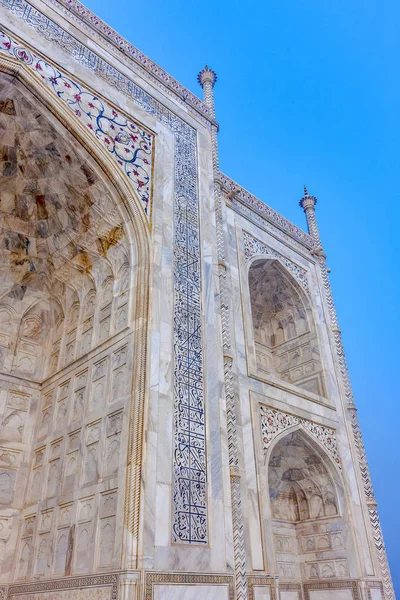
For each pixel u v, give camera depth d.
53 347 14.51
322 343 19.22
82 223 13.39
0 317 14.41
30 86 11.48
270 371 19.67
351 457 16.91
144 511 8.59
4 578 11.05
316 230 23.25
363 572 14.59
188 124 16.17
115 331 11.64
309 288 20.47
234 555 10.27
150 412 9.73
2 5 11.94
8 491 12.20
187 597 8.49
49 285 15.27
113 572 8.11
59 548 9.97
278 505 16.44
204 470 10.37
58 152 12.45
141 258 11.80
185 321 11.92
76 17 13.95
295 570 15.77
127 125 13.64
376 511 16.17
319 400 17.00
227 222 17.66
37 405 13.77
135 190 12.65
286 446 15.73
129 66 14.95
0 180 13.31
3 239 14.30
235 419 13.16
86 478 10.20
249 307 16.16
